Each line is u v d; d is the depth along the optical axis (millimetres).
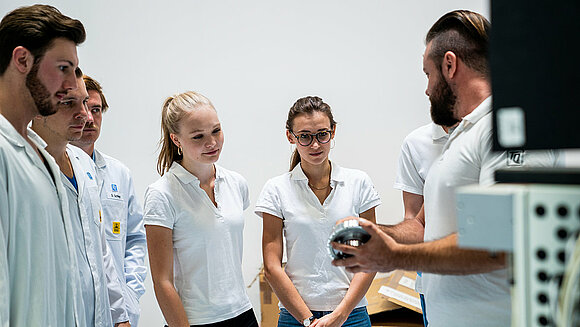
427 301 1232
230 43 2910
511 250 514
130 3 2908
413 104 2889
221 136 1850
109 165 2094
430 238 1184
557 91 468
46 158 1311
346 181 1915
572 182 484
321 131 1845
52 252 1250
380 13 2865
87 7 2912
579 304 448
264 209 1896
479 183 1048
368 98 2893
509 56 492
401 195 2898
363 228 956
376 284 2500
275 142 2922
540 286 484
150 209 1759
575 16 455
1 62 1194
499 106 501
